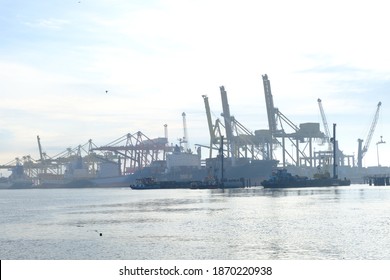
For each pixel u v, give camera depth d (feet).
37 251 221.25
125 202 627.05
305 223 307.37
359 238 238.89
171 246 225.97
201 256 199.31
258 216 362.74
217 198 649.20
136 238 254.88
